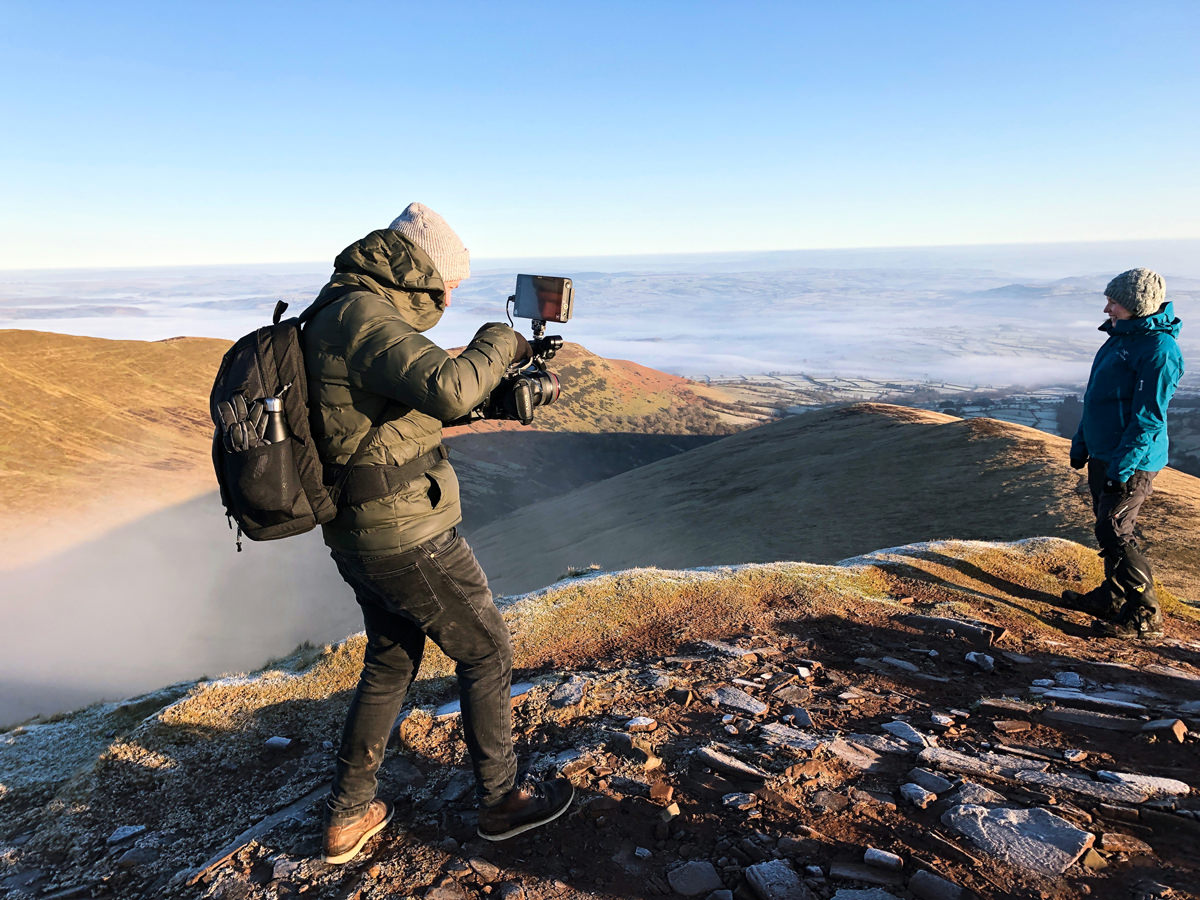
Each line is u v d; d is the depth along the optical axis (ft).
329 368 6.82
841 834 8.32
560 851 8.38
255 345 7.07
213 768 11.68
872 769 9.80
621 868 8.02
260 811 10.25
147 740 12.38
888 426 273.33
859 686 13.14
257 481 6.67
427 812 9.39
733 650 14.97
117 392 540.11
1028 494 136.05
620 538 214.07
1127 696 12.66
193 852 9.50
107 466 446.60
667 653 15.26
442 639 7.99
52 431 472.03
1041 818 8.30
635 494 293.43
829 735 10.88
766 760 10.05
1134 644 16.46
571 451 605.73
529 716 12.12
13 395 497.87
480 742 8.33
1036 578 20.84
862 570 20.80
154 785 11.32
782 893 7.31
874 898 7.20
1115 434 17.07
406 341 6.69
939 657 14.83
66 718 18.47
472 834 8.82
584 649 15.94
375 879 8.14
